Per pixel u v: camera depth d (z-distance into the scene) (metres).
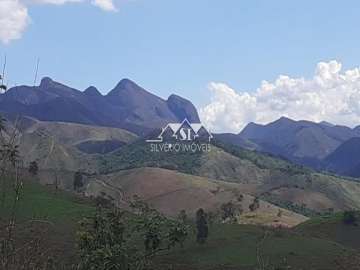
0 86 11.45
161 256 106.69
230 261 108.19
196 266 103.81
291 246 121.62
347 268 108.50
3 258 10.91
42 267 11.47
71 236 64.06
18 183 11.49
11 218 11.35
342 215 177.62
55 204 103.62
